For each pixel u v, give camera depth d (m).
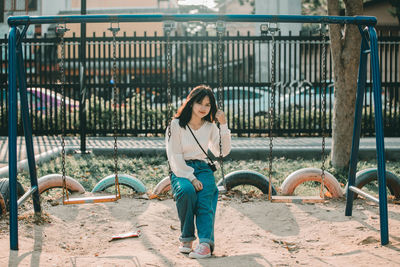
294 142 10.41
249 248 3.86
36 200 4.54
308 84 11.31
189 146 3.79
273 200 4.41
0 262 3.34
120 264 3.33
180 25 32.97
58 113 12.23
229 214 4.78
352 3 7.14
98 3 33.41
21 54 4.33
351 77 7.42
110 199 4.36
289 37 11.00
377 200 4.02
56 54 10.13
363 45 4.51
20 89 4.42
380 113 3.98
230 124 12.52
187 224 3.66
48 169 7.44
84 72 9.05
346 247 3.83
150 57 11.25
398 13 20.36
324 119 4.66
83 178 7.02
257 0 18.98
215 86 11.27
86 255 3.69
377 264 3.29
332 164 7.73
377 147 3.96
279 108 11.38
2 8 18.77
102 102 12.41
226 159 9.05
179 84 11.33
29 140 4.51
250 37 10.94
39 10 23.45
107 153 9.30
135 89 12.83
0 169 6.91
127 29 21.98
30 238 3.98
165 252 3.68
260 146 9.60
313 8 26.77
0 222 4.38
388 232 4.16
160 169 7.81
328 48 11.22
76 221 4.51
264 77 17.95
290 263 3.37
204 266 3.29
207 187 3.73
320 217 4.66
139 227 4.36
